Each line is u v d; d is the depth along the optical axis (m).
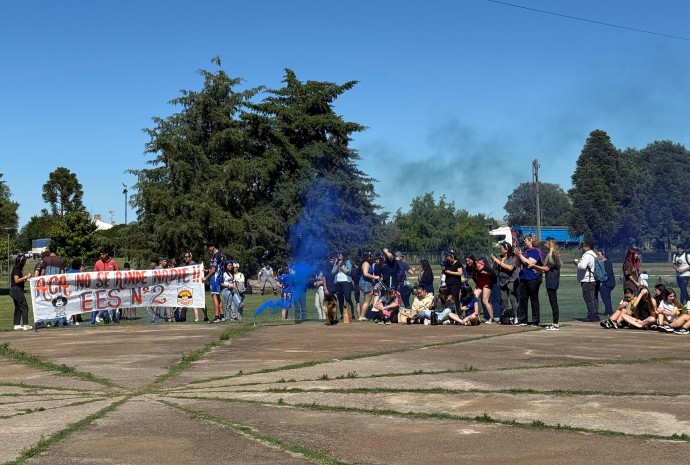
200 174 66.00
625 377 10.27
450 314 18.88
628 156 128.00
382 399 8.84
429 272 19.28
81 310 21.50
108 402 8.91
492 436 7.10
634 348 13.45
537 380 10.03
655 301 16.94
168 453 6.59
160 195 63.53
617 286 43.19
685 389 9.36
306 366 11.41
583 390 9.27
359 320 20.84
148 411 8.35
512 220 190.62
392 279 20.77
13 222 83.56
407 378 10.21
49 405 8.80
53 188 159.62
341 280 21.14
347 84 72.81
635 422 7.54
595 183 111.56
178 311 23.14
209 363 11.97
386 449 6.66
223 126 69.00
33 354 13.54
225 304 22.33
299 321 20.64
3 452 6.71
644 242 117.00
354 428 7.46
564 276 64.06
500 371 10.77
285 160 70.19
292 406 8.52
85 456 6.54
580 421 7.64
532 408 8.29
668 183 114.62
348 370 10.93
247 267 65.56
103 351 13.81
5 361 12.88
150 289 22.28
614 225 110.62
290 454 6.53
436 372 10.70
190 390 9.58
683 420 7.59
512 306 18.98
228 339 15.66
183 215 63.19
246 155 70.19
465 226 105.50
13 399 9.24
